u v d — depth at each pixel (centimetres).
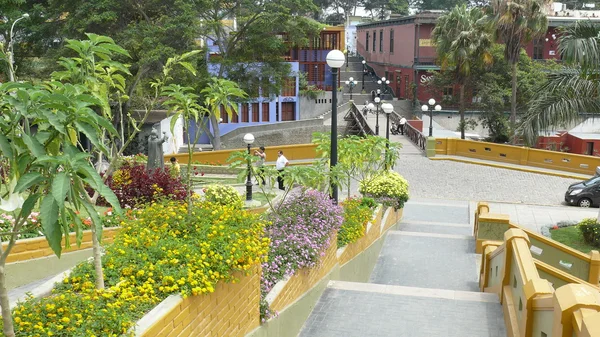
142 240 650
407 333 852
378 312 930
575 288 544
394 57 5709
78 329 455
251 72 3803
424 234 1722
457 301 977
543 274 1098
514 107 3466
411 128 3788
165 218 716
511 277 936
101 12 3288
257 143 4609
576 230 1934
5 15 3105
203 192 1714
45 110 404
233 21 4928
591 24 1608
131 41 3177
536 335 702
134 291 551
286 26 3688
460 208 2345
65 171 385
